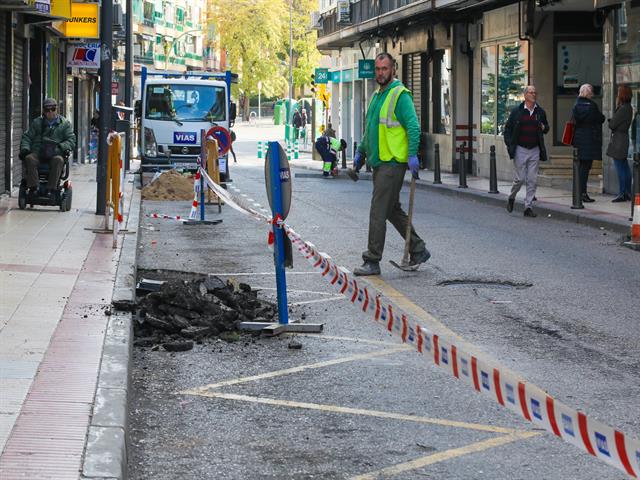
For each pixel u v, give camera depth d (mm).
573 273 16688
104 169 23484
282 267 12086
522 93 37531
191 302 11992
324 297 14227
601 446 5391
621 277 16328
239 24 127562
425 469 7363
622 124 27719
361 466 7441
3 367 9000
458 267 17156
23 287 13258
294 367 10367
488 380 6430
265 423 8492
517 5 37688
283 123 131875
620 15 29844
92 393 8234
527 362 10617
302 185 39125
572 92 36562
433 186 36281
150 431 8250
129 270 14953
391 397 9258
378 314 8703
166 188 31484
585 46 36500
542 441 7984
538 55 36375
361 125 64500
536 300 14211
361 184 39875
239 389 9539
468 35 43094
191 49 142250
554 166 35875
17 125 31578
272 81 129750
